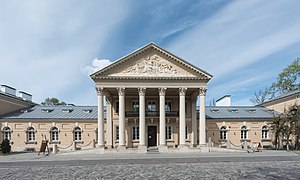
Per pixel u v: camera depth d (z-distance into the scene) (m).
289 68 49.94
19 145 37.81
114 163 19.55
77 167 17.84
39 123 38.75
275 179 12.62
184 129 32.22
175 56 33.03
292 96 39.69
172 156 24.36
